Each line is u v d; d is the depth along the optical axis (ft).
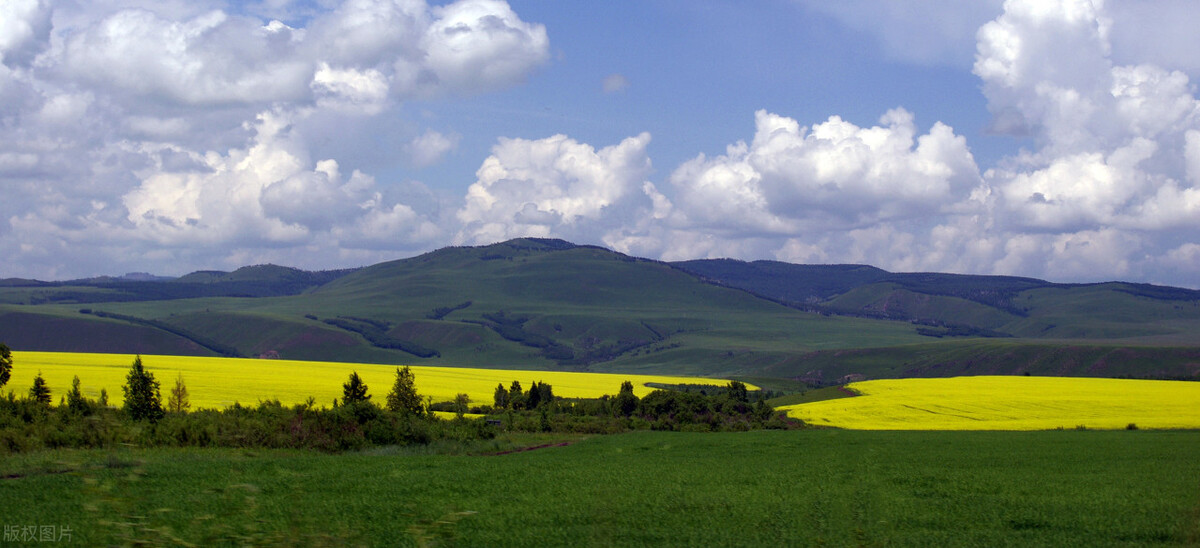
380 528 61.57
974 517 74.28
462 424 192.65
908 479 101.55
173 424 130.41
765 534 64.39
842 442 166.50
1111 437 171.63
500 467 111.55
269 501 71.31
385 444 153.79
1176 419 221.87
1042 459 126.93
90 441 111.04
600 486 91.35
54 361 358.23
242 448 131.13
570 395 389.60
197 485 79.51
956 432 194.29
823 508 76.95
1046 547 62.03
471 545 59.26
